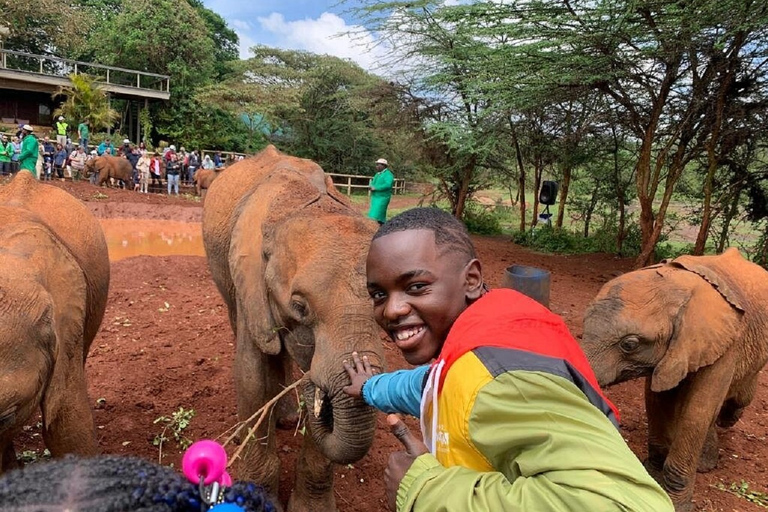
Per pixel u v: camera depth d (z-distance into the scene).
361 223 3.37
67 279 3.16
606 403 1.34
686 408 4.43
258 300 3.56
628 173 17.92
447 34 16.81
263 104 35.56
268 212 3.69
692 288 4.26
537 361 1.27
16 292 2.62
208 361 6.24
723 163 13.71
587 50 11.60
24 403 2.60
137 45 38.16
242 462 3.91
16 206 3.69
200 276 9.62
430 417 1.57
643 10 10.24
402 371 2.19
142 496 0.98
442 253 1.55
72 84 30.91
